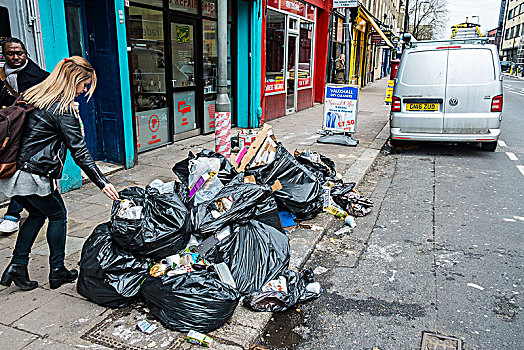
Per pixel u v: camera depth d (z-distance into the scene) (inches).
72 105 119.7
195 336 110.4
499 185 266.4
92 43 251.3
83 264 123.9
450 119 327.3
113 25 241.9
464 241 185.3
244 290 131.0
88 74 121.6
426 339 119.3
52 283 132.1
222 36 221.8
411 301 138.7
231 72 414.9
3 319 117.5
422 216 214.5
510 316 130.9
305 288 139.2
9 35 186.5
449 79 323.0
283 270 140.3
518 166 311.7
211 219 137.4
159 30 306.7
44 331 113.0
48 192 121.8
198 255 131.8
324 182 219.0
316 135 395.9
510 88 1209.4
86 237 169.3
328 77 694.5
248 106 422.6
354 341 118.3
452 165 316.5
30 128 116.1
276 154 197.6
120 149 263.7
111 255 122.6
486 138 325.4
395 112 339.6
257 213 151.4
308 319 128.2
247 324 120.0
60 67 117.9
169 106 328.2
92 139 266.8
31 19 192.7
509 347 116.4
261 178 188.1
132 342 109.9
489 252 174.9
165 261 127.6
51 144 119.6
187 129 359.6
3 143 113.0
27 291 131.3
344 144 358.9
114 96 255.3
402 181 276.4
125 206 126.3
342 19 759.7
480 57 319.0
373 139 392.5
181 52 337.7
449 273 157.4
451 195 247.4
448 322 127.4
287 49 505.0
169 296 113.7
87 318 119.0
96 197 215.9
